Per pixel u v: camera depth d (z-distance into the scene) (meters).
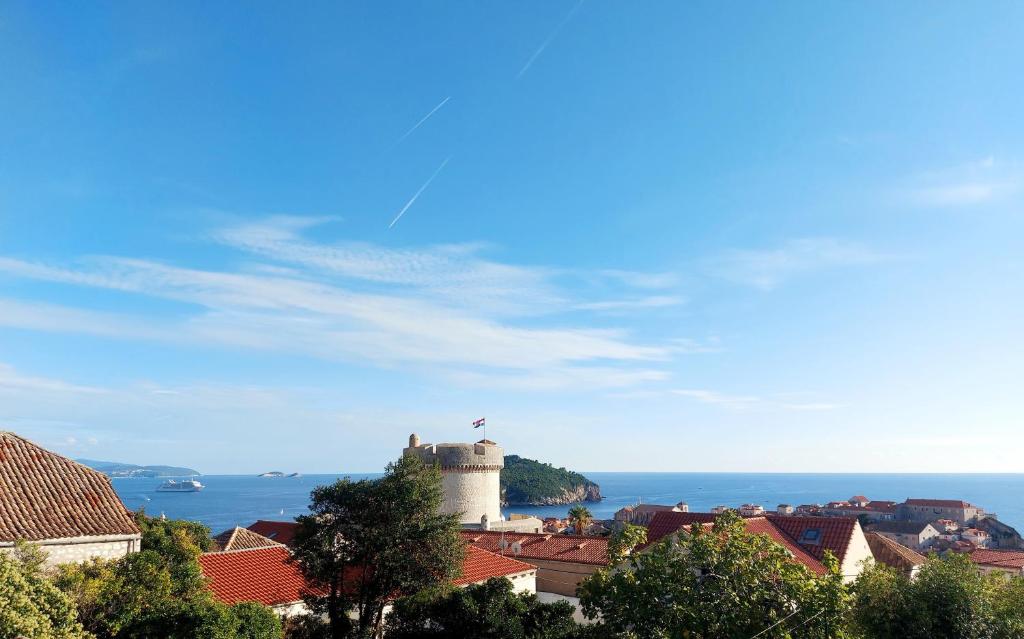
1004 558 68.12
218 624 22.88
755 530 41.50
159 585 25.17
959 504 192.88
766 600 21.14
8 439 29.50
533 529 78.06
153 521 43.94
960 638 22.48
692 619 20.27
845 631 21.36
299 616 32.28
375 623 31.52
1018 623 22.45
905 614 23.33
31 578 20.38
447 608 30.42
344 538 30.22
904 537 146.75
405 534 29.95
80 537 26.09
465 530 66.06
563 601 31.45
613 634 22.22
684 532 23.86
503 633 28.98
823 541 42.16
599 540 56.94
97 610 23.44
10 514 25.58
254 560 36.28
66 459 30.31
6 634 17.80
